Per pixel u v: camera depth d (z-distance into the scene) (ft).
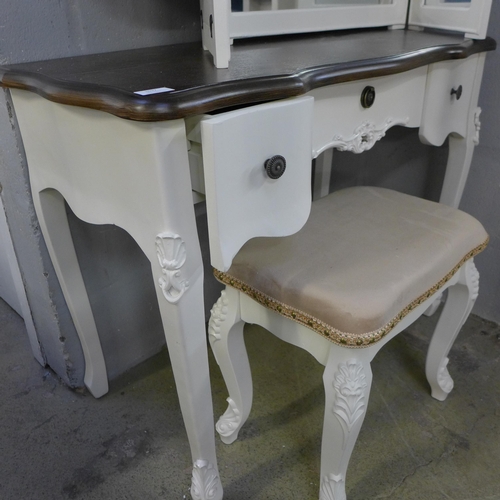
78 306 2.94
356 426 2.13
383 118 2.50
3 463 2.85
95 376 3.23
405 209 2.65
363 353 2.02
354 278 2.05
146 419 3.16
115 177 1.78
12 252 3.05
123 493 2.69
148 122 1.49
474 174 3.71
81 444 2.98
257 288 2.17
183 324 1.89
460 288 2.76
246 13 2.70
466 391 3.35
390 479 2.75
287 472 2.80
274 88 1.71
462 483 2.73
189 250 1.77
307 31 2.98
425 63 2.42
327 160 4.00
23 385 3.42
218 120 1.54
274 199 1.86
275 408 3.22
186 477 2.78
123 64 2.19
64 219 2.68
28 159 2.43
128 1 2.65
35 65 2.25
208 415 2.26
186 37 3.00
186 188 1.67
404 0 3.34
